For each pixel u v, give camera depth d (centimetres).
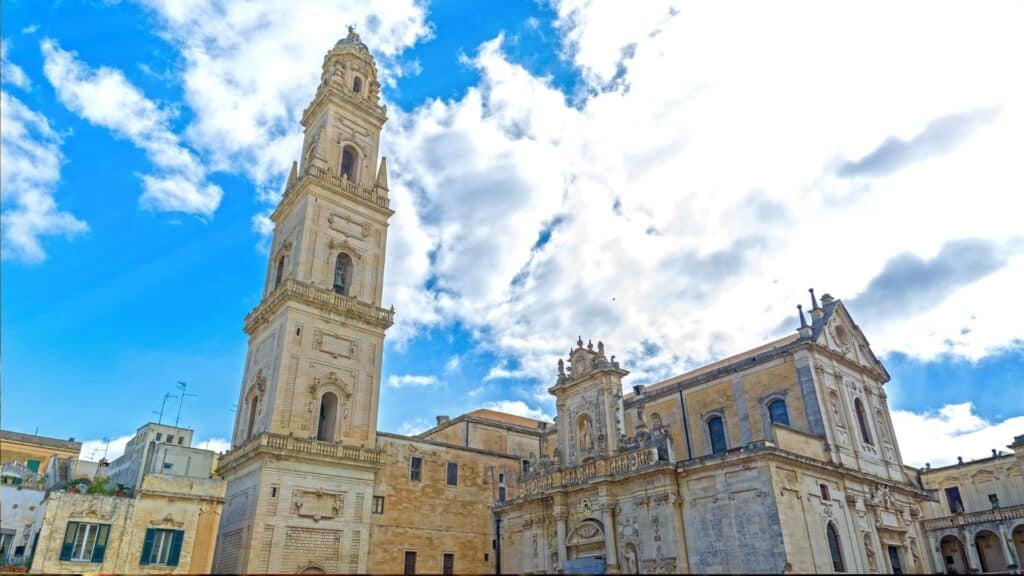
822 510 4109
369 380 5453
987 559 5991
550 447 6750
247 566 4303
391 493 5503
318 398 5078
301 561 4553
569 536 4828
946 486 6881
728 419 5097
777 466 3922
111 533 3616
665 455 4406
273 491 4575
